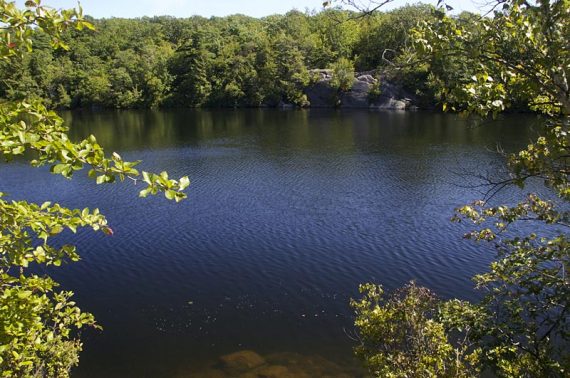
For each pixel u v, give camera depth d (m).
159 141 46.66
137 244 17.72
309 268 15.51
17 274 14.88
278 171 30.95
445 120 57.25
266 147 41.41
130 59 95.06
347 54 84.38
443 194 24.00
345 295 13.70
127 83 91.19
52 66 89.81
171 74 94.19
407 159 33.66
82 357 10.96
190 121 65.88
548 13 3.75
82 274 15.22
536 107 4.75
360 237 18.17
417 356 5.50
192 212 21.70
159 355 11.05
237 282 14.63
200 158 36.75
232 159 35.91
